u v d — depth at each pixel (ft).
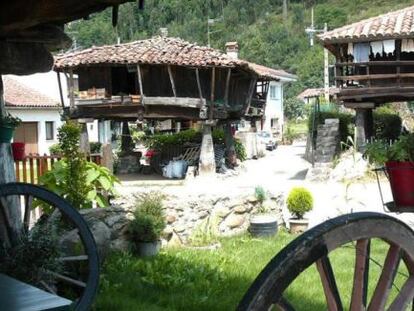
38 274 16.56
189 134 69.62
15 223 17.66
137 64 58.65
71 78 61.00
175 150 68.44
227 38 239.71
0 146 17.62
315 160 59.77
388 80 60.03
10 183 16.60
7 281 10.05
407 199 10.73
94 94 61.00
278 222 34.12
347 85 61.77
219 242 30.25
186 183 58.70
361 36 58.18
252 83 70.03
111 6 14.29
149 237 25.30
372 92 57.98
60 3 13.55
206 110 59.93
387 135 67.15
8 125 17.69
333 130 60.34
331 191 49.19
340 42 59.62
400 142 10.85
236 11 260.21
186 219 30.14
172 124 100.32
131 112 60.85
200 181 59.57
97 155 28.53
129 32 223.10
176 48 62.44
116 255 23.79
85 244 17.17
